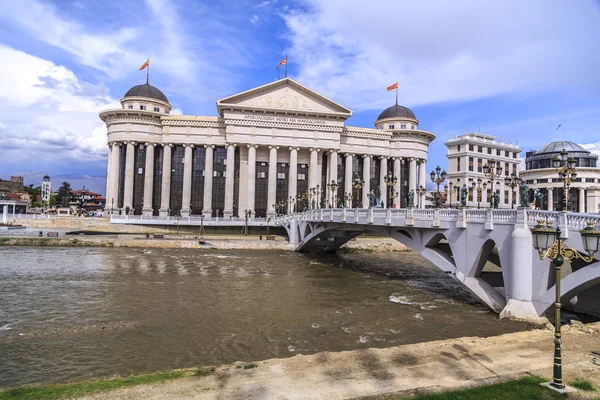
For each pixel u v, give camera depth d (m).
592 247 11.34
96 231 77.38
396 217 34.44
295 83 95.69
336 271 46.41
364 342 21.41
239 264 49.66
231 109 92.44
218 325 24.45
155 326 24.09
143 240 64.62
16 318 25.30
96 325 24.08
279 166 98.50
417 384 12.61
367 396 11.14
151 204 91.81
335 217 45.38
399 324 24.67
